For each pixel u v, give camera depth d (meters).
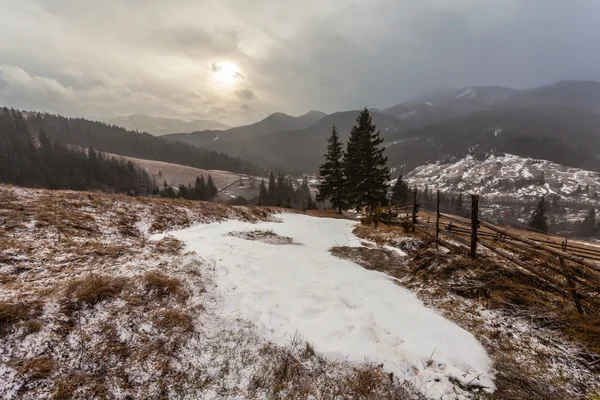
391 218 13.02
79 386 2.75
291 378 3.39
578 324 4.54
